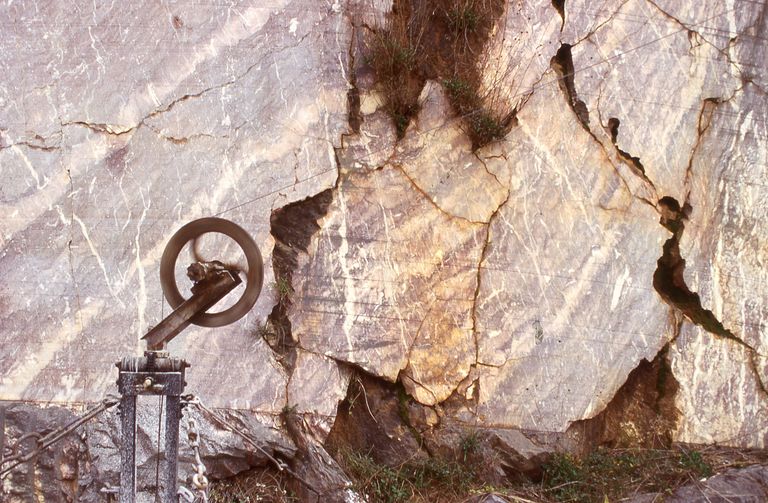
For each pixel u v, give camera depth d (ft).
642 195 20.29
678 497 18.12
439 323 19.04
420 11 19.63
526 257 19.57
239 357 17.98
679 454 19.35
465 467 18.49
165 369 12.54
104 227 17.84
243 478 17.40
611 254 20.03
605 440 19.80
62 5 18.06
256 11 18.69
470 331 19.17
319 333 18.47
